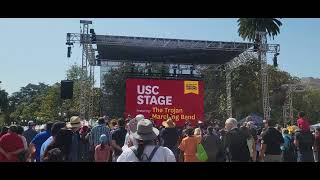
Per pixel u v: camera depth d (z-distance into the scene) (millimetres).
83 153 13250
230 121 10797
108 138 12359
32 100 112750
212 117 41344
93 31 27672
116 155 12203
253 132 14422
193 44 29828
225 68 36781
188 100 27766
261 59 30344
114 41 28734
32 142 11961
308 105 84000
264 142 11664
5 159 10328
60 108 57344
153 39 29234
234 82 46281
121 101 36812
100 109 37781
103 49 32375
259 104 46000
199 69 37781
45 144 10133
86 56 28656
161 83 27609
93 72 32125
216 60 35688
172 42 29562
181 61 36312
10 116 88000
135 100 27266
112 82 36875
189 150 12344
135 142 5246
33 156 12055
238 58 34812
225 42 30078
